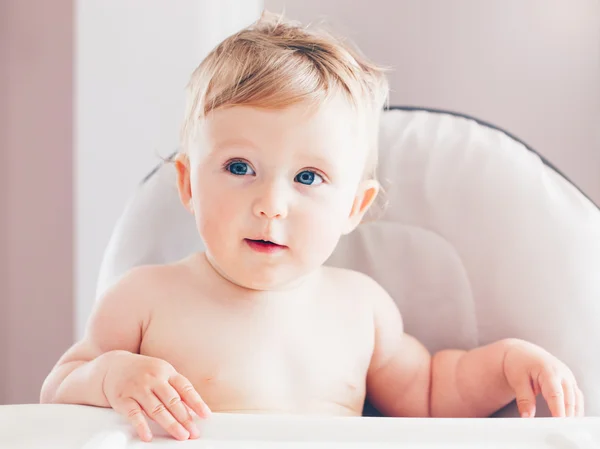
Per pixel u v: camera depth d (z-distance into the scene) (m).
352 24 1.35
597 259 0.85
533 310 0.86
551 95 1.32
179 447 0.55
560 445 0.55
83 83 1.29
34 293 1.40
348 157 0.75
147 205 0.91
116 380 0.62
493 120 1.33
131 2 1.27
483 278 0.90
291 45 0.78
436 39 1.33
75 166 1.31
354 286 0.87
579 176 1.32
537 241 0.87
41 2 1.33
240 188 0.71
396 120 0.96
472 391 0.85
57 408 0.59
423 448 0.54
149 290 0.79
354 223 0.84
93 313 0.78
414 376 0.89
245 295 0.80
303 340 0.81
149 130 1.28
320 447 0.55
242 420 0.58
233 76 0.73
